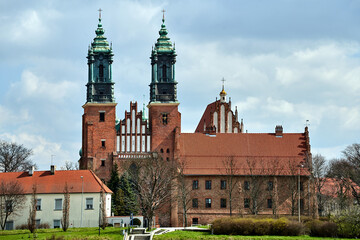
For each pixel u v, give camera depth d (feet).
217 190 572.92
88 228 464.24
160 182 538.47
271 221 433.89
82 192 507.30
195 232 444.96
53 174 521.65
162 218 564.30
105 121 595.47
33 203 465.06
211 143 599.57
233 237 414.21
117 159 590.55
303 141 602.44
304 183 574.15
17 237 414.00
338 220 441.27
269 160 587.27
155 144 596.29
